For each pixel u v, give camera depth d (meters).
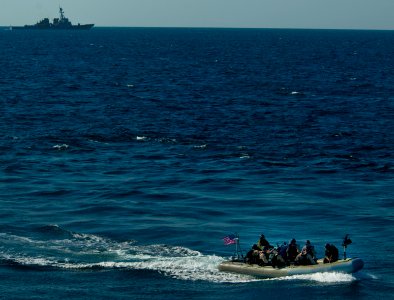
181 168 80.50
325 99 157.50
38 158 85.38
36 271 47.34
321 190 70.06
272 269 47.47
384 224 58.91
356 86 190.38
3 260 49.06
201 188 70.88
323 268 47.44
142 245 53.38
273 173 78.12
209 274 47.88
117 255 50.94
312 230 57.50
